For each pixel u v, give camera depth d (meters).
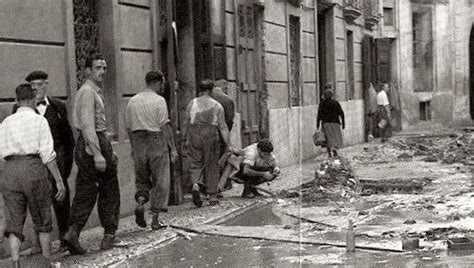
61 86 12.66
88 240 12.05
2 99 11.26
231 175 15.79
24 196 9.95
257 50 21.67
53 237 12.19
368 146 16.34
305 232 11.88
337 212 13.39
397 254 10.10
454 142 15.77
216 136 15.15
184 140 15.33
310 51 16.86
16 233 9.95
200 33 17.66
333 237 11.35
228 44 19.53
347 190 14.88
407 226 11.84
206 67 17.92
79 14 13.57
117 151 14.05
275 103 22.25
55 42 12.54
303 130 12.73
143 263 10.38
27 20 11.86
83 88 10.96
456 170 15.76
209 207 14.88
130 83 14.64
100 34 14.12
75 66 12.98
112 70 14.11
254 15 21.55
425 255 9.92
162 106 12.54
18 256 9.97
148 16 15.38
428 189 14.85
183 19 17.36
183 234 12.21
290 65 23.25
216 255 10.66
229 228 12.41
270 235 11.73
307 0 17.27
